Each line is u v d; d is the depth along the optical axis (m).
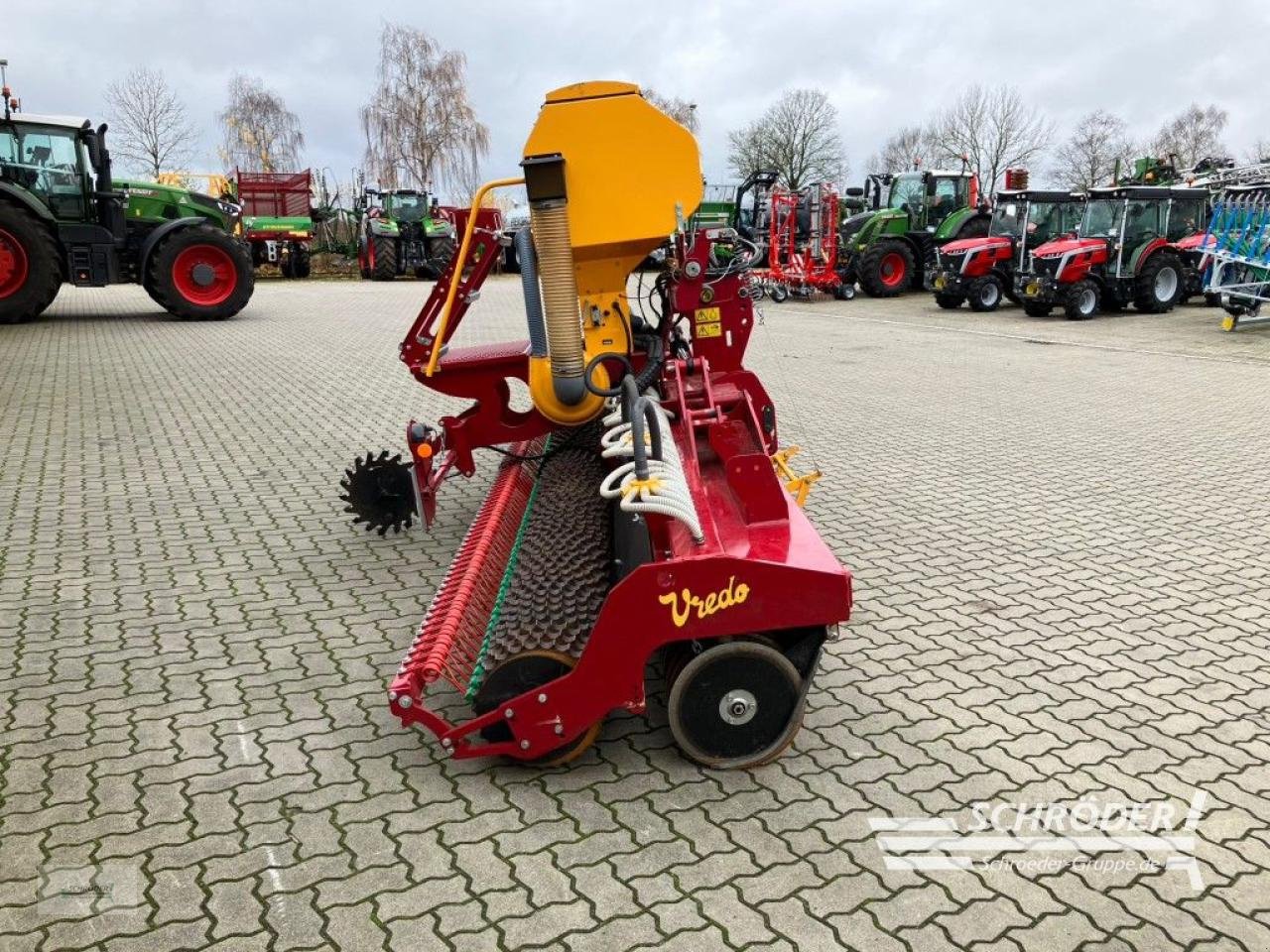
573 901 2.88
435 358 5.44
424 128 45.84
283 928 2.77
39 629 4.67
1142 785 3.46
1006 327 17.55
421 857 3.07
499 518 4.75
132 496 6.73
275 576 5.38
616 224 4.56
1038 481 7.23
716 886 2.95
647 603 3.29
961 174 23.95
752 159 54.94
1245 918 2.83
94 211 15.27
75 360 12.08
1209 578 5.36
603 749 3.69
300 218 30.27
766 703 3.48
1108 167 54.25
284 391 10.45
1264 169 17.09
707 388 4.81
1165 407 9.98
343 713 3.95
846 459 7.86
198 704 4.00
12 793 3.38
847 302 22.50
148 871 3.00
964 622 4.80
